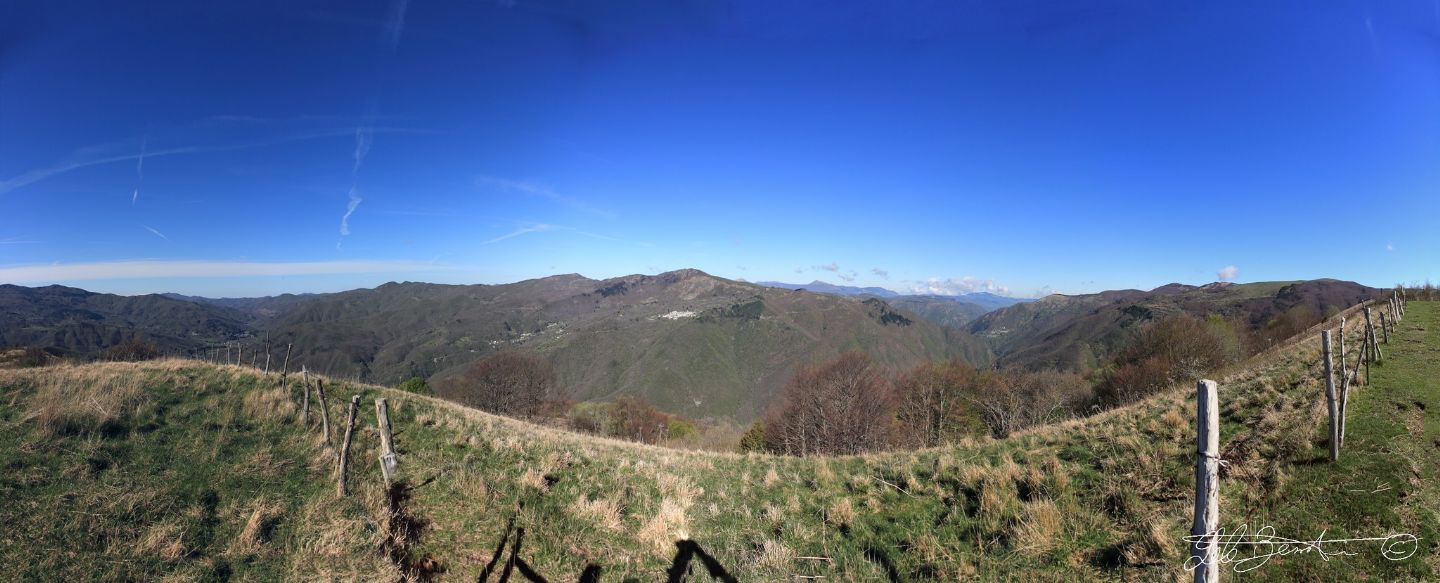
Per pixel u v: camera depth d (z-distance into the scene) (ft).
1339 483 21.97
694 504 31.50
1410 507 19.71
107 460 26.11
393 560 21.84
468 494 28.84
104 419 30.17
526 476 32.22
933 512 27.63
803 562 23.36
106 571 18.43
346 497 26.21
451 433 41.04
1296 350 52.75
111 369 44.60
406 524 24.97
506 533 25.31
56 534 19.77
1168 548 19.67
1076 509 24.59
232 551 20.71
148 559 19.38
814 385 167.53
